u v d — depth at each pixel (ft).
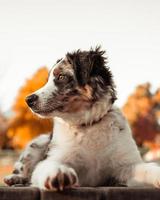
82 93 4.50
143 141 36.24
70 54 4.76
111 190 3.38
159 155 29.91
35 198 3.35
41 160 4.84
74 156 4.37
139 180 4.08
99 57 4.73
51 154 4.47
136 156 4.41
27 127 30.76
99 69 4.66
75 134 4.39
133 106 37.19
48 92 4.59
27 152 5.07
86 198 3.35
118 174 4.36
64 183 3.31
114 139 4.36
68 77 4.62
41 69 30.91
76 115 4.43
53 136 4.61
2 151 28.09
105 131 4.37
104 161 4.37
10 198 3.34
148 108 36.99
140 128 36.42
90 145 4.36
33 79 30.96
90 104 4.45
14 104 31.27
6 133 31.96
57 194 3.34
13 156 25.91
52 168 3.43
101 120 4.39
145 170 4.05
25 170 5.05
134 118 36.70
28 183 4.94
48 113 4.59
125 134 4.43
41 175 3.61
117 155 4.34
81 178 4.44
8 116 32.37
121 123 4.45
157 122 36.76
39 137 5.12
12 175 5.04
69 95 4.55
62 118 4.50
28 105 4.64
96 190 3.37
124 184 4.31
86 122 4.39
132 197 3.39
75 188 3.35
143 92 37.35
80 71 4.61
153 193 3.40
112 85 4.64
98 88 4.52
